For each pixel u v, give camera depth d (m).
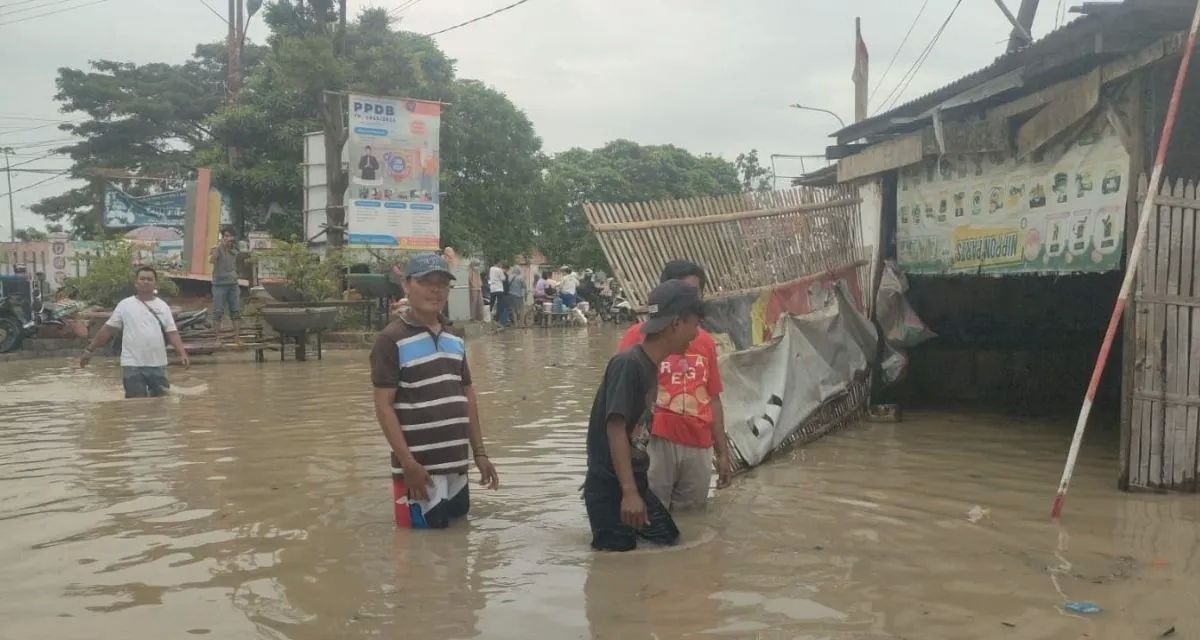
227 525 4.95
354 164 19.67
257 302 18.08
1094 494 5.74
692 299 4.50
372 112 19.83
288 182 27.25
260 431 7.95
